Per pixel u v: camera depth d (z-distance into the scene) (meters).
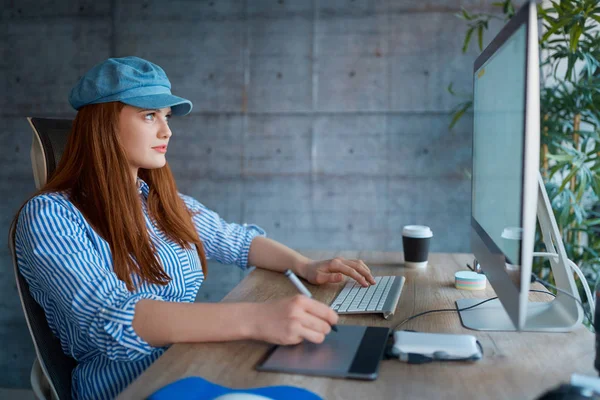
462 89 2.96
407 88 3.00
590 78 2.17
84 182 1.17
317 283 1.39
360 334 0.97
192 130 3.19
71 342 1.13
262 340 0.95
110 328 0.94
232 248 1.57
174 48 3.16
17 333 3.35
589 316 1.01
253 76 3.12
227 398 0.68
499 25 2.91
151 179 1.35
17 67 3.28
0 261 3.33
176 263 1.30
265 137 3.13
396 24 2.99
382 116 3.03
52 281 1.01
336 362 0.83
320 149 3.09
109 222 1.15
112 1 3.19
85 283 0.99
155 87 1.21
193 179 3.20
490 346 0.93
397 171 3.04
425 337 0.90
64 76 3.25
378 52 3.01
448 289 1.35
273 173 3.14
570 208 2.37
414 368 0.83
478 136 1.27
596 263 2.39
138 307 0.96
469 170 2.98
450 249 3.02
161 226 1.34
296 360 0.84
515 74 0.82
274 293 1.30
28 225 1.06
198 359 0.87
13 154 3.31
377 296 1.22
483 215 1.16
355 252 1.89
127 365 1.09
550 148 2.41
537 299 1.20
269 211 3.16
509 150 0.86
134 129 1.20
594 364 0.82
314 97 3.08
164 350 1.11
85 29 3.22
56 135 1.29
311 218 3.13
